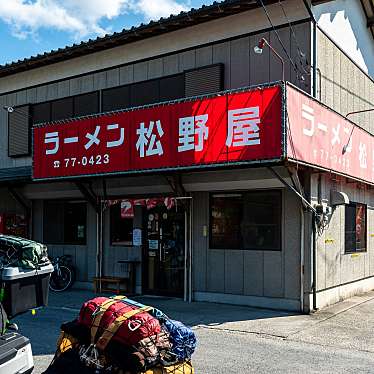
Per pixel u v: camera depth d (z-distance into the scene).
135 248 11.29
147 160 9.05
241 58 9.99
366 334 7.61
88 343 4.57
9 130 13.78
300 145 7.93
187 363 4.63
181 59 10.76
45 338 7.12
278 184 9.20
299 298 9.13
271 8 9.66
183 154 8.59
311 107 8.36
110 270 11.65
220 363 6.06
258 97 7.84
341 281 10.59
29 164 13.43
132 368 4.25
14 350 4.07
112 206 11.70
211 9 9.74
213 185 9.82
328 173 9.42
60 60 12.59
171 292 10.70
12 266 4.92
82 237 12.26
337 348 6.84
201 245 10.27
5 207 13.55
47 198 12.77
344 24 11.23
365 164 11.04
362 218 12.11
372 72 13.41
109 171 9.55
